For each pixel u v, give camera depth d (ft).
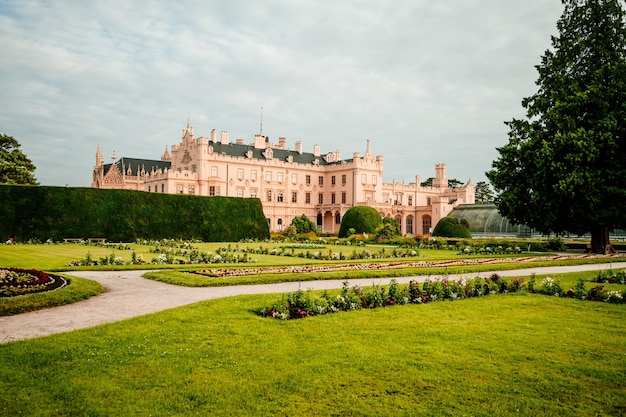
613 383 29.91
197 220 205.16
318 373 30.45
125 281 71.77
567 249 168.66
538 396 27.81
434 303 55.57
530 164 148.36
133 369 30.71
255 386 28.27
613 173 134.51
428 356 34.27
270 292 60.95
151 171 334.03
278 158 348.38
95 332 38.83
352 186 338.54
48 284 59.31
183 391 27.43
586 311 51.98
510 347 36.83
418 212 365.61
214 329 40.42
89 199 179.22
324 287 67.36
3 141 241.35
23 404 25.21
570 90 142.82
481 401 26.99
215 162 305.32
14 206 163.02
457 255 139.95
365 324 43.75
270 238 228.43
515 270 96.94
